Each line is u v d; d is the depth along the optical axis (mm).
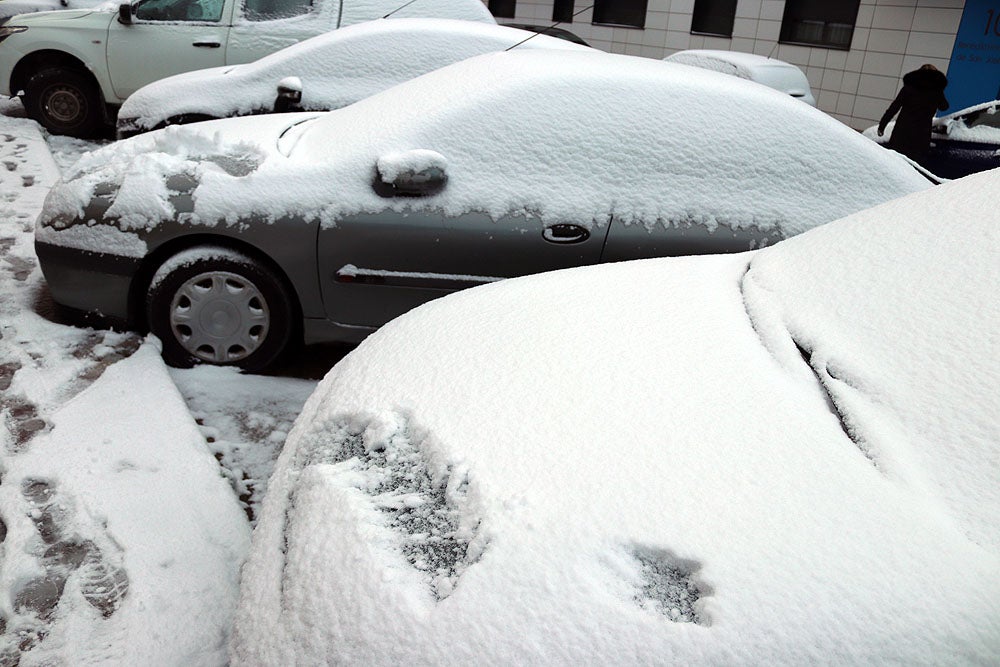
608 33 14867
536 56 4160
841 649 1249
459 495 1590
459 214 3537
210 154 3777
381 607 1396
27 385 3316
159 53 7941
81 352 3627
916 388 1730
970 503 1469
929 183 3881
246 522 2668
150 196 3508
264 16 7984
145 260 3582
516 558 1409
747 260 2674
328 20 7973
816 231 2566
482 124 3639
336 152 3684
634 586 1360
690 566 1373
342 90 6301
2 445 2936
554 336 2080
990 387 1655
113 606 2268
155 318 3633
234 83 6312
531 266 3598
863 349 1903
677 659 1251
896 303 1996
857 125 12242
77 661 2072
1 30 8070
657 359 1921
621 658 1262
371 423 1888
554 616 1317
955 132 9086
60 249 3594
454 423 1786
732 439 1625
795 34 12859
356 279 3574
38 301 4176
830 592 1309
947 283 1972
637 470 1552
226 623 2258
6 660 2072
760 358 1960
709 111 3736
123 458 2906
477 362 2016
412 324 2396
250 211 3479
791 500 1469
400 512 1616
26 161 6871
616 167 3633
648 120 3686
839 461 1571
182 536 2555
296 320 3752
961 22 10922
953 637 1266
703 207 3633
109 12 8094
